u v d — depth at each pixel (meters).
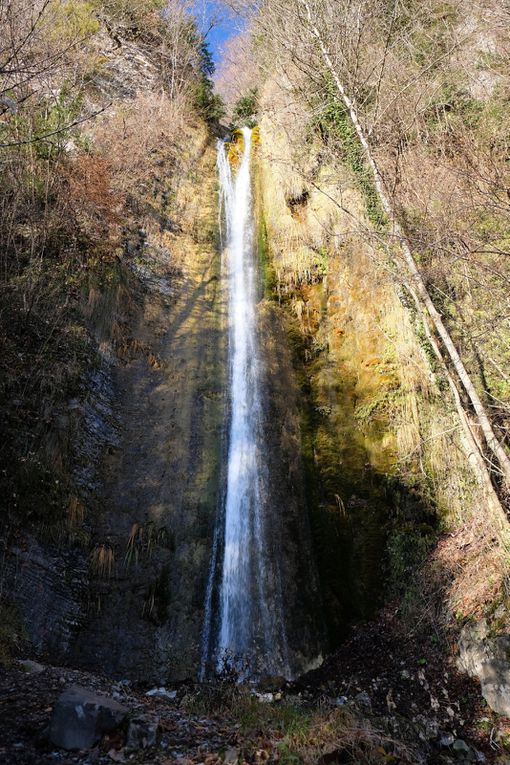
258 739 4.75
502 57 13.18
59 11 18.41
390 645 7.68
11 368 9.05
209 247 15.53
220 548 9.06
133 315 12.27
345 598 8.59
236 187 18.70
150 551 8.69
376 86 12.71
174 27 23.77
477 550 7.78
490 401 8.86
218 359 12.29
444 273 9.45
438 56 14.09
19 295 10.02
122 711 4.59
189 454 10.27
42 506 8.09
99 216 13.51
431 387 9.81
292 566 9.00
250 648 8.12
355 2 13.76
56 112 14.06
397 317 11.18
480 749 5.71
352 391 11.37
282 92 18.30
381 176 10.70
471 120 12.77
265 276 14.54
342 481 10.00
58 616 7.43
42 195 12.14
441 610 7.55
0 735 4.26
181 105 20.88
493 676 6.22
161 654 7.66
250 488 10.00
